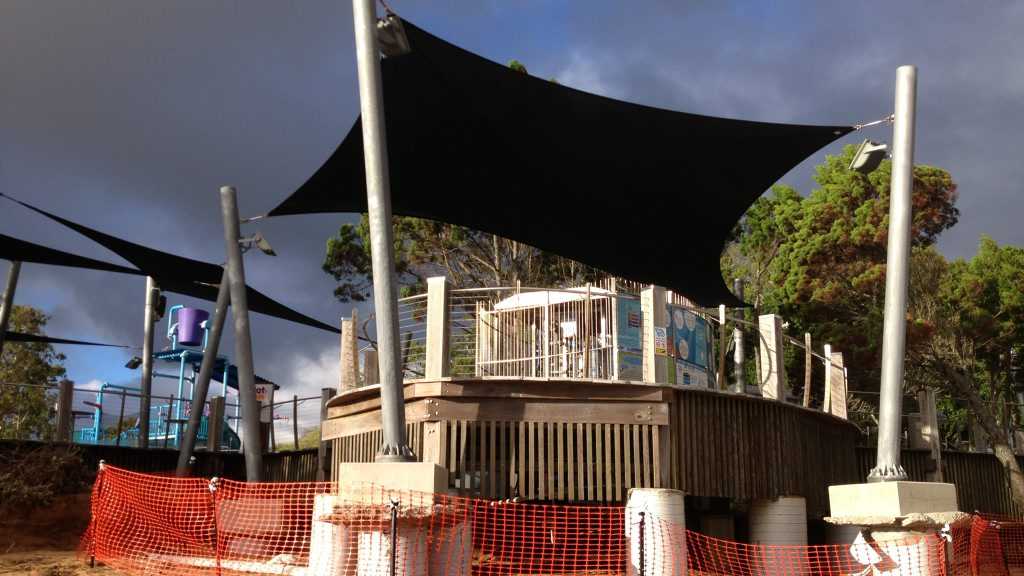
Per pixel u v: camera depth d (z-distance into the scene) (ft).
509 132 45.55
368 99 32.17
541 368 46.93
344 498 28.71
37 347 108.68
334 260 99.76
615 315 42.93
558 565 36.55
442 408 38.19
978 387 103.24
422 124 45.98
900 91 34.63
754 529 43.62
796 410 46.21
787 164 45.29
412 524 27.61
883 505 31.17
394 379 30.32
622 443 39.42
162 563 35.22
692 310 45.65
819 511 46.78
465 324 59.57
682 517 34.53
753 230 114.73
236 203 49.08
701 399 41.47
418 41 38.99
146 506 38.91
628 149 45.21
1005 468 68.59
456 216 56.13
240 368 47.11
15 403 98.07
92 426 74.90
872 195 95.61
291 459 58.23
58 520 48.37
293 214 51.52
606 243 56.85
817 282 91.91
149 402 61.16
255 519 39.04
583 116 42.68
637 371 45.01
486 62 39.60
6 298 59.31
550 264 97.25
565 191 50.72
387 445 29.78
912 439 63.36
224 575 33.24
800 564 40.93
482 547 32.45
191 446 49.98
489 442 38.88
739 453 42.24
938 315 83.41
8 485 47.67
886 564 30.81
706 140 43.50
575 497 37.91
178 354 77.10
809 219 94.84
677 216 51.55
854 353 85.30
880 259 91.91
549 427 38.47
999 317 92.63
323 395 55.62
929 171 97.71
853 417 87.15
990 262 95.66
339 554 28.55
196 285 74.90
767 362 45.52
